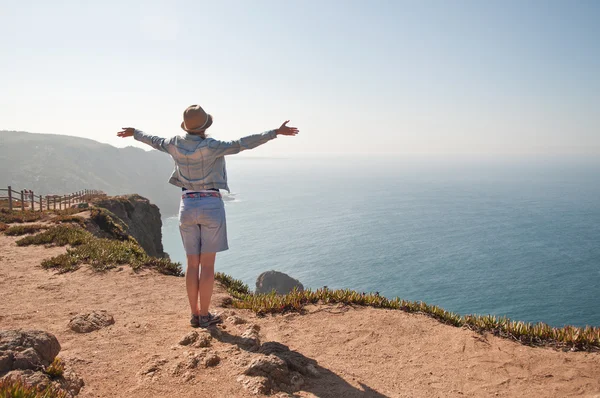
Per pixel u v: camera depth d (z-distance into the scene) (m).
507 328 4.71
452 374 3.72
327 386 3.41
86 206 33.16
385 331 4.86
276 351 3.97
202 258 4.55
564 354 4.10
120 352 4.02
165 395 3.09
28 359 2.98
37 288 7.29
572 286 169.50
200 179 4.30
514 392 3.36
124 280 7.95
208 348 3.97
